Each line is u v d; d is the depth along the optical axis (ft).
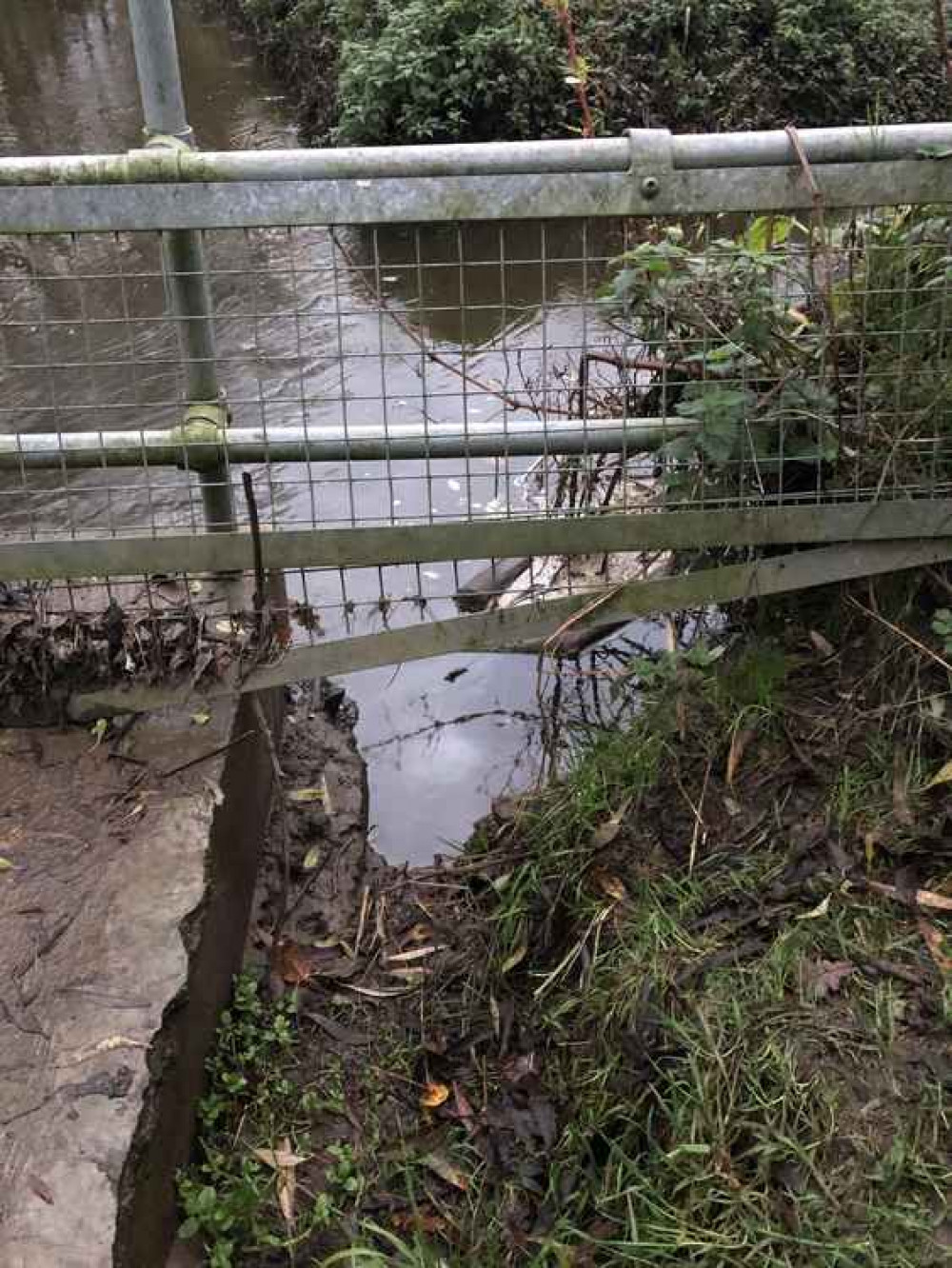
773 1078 7.72
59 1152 7.02
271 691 11.82
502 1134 8.77
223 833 9.39
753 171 8.70
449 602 14.74
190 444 9.76
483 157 8.62
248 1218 8.00
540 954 9.76
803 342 10.08
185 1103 8.24
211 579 10.70
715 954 8.62
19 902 8.55
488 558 9.94
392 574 15.43
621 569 13.33
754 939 8.71
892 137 8.66
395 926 10.71
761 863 9.22
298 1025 9.73
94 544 9.70
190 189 8.65
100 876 8.75
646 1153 7.91
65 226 8.74
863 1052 7.78
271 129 39.73
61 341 21.53
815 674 10.46
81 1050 7.59
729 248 9.98
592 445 10.07
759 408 9.86
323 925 10.71
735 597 10.16
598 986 8.94
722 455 9.48
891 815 9.17
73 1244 6.61
